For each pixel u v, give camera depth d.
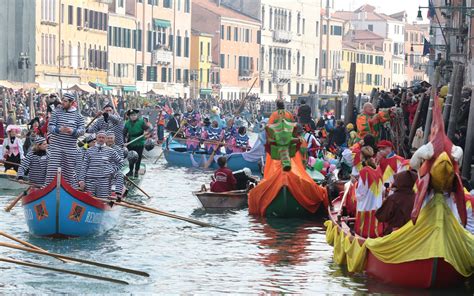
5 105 90.75
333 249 31.55
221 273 28.22
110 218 34.81
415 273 25.56
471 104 40.44
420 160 25.31
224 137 65.12
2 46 113.44
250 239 33.94
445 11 73.38
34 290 25.77
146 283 26.86
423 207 25.36
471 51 60.91
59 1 131.38
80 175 34.31
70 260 27.44
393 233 25.81
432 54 90.00
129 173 51.97
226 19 183.75
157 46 163.62
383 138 46.12
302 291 26.03
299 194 38.34
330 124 72.25
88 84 138.75
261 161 57.91
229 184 42.06
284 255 30.98
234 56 187.62
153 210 35.16
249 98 165.12
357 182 29.67
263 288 26.39
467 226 26.92
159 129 76.56
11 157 46.19
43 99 102.69
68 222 32.78
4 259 26.48
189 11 174.62
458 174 25.19
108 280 26.53
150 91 153.38
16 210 39.28
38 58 126.38
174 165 65.69
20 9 116.56
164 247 32.12
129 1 157.50
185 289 26.23
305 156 41.59
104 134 34.28
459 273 25.38
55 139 34.19
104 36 146.50
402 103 51.44
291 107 136.12
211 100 156.62
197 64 176.38
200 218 38.53
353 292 25.75
